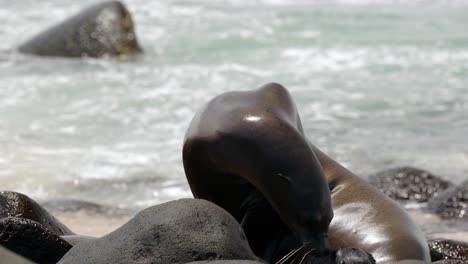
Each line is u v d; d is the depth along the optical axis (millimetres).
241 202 16266
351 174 17219
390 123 34062
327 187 15102
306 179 14922
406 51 47906
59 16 59531
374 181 25266
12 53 47969
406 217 16406
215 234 13617
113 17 48406
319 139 31484
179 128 32969
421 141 31484
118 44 47594
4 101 37031
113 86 40000
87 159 28688
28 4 63125
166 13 60938
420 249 15648
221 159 15695
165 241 13469
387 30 54406
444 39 51219
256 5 65688
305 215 14781
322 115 35094
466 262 15375
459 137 32125
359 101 37500
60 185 25906
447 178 26906
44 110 35562
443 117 35219
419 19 58906
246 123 15477
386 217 16188
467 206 22922
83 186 25828
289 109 16391
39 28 55594
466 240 19766
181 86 39938
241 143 15336
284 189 14945
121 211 23094
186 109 35875
